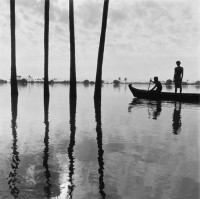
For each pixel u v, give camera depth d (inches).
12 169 159.8
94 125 321.7
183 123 334.6
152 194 125.7
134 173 152.8
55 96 911.7
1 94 989.2
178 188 132.5
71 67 779.4
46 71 800.9
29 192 128.2
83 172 154.5
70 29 768.3
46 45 800.9
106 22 756.6
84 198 122.0
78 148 210.1
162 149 205.8
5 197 123.0
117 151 200.5
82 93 1178.0
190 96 692.7
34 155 189.6
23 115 411.2
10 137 251.6
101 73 786.8
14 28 845.2
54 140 238.7
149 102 669.9
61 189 131.4
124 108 520.1
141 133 271.0
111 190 130.1
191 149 205.8
